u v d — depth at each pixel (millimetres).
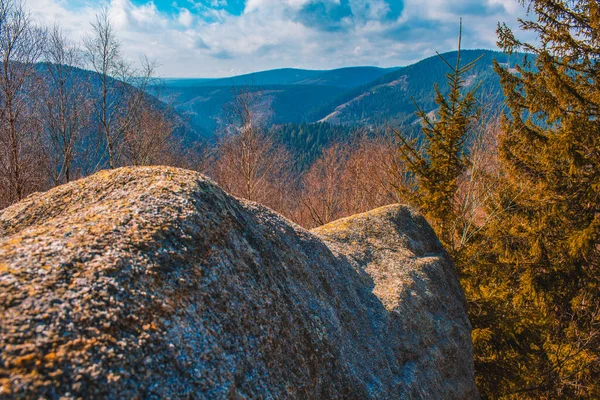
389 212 11602
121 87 21469
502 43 11586
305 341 5027
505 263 13094
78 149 22469
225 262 4586
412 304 8125
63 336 2838
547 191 12164
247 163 23391
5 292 2988
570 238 11109
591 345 11484
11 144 16625
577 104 10766
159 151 26391
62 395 2525
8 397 2338
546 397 11508
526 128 11891
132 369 2971
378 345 6633
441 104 12562
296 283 5770
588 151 11180
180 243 4250
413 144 13594
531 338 12117
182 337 3510
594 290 11758
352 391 5281
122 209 4441
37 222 4832
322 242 7801
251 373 3916
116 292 3385
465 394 7875
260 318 4504
